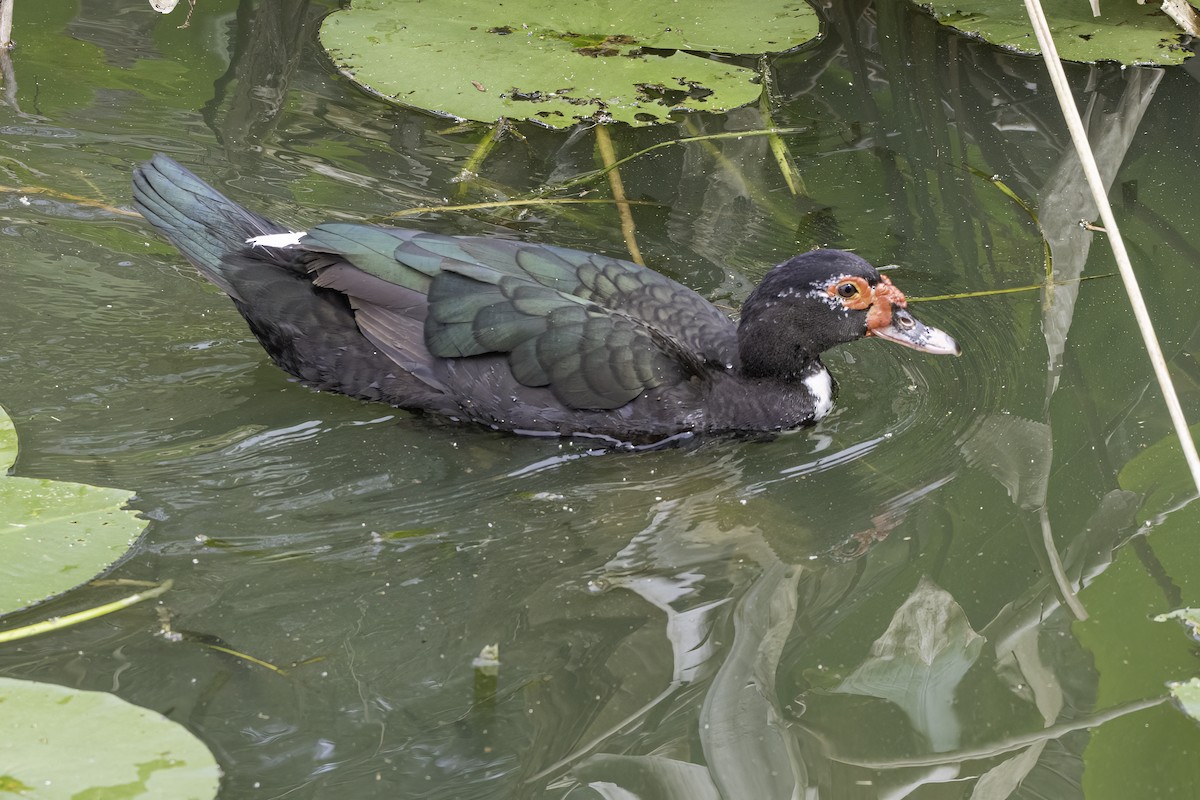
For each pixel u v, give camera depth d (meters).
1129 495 9.21
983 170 12.73
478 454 9.84
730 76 13.26
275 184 12.07
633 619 8.12
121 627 7.77
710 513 9.24
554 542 8.85
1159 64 13.67
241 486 9.18
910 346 10.23
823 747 7.19
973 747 7.20
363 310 10.03
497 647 7.79
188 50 13.98
